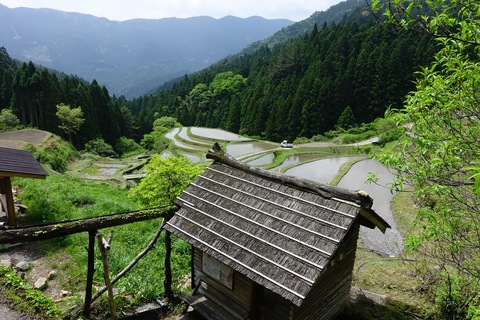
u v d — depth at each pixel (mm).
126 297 7820
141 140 68938
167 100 106000
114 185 25453
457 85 4383
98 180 27047
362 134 52812
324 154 42781
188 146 54844
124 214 6973
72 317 6590
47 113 48406
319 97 60031
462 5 3625
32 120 48656
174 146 54469
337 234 5531
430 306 7977
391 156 4867
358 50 71750
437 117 4602
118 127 63125
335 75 67062
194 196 7844
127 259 9828
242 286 6797
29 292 6113
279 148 49469
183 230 7078
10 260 9180
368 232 15531
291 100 63500
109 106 61438
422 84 4785
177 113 91375
